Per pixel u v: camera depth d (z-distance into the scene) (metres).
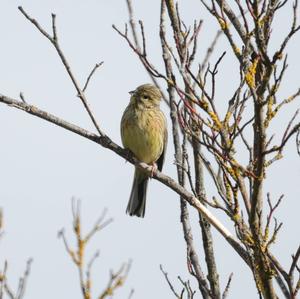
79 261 8.27
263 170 8.31
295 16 7.61
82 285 8.19
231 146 8.40
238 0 8.73
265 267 8.33
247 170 8.45
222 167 8.69
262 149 8.02
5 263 8.45
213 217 10.13
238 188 8.66
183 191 10.60
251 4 7.75
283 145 7.95
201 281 10.38
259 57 8.05
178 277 10.32
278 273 8.57
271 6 8.02
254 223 8.33
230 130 8.73
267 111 8.30
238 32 10.22
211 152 8.65
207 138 8.53
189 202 10.41
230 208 8.83
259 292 8.37
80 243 8.41
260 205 8.43
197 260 11.05
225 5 10.35
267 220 8.50
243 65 8.70
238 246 9.66
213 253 10.96
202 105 8.45
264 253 8.30
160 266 10.60
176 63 8.45
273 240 8.38
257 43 7.70
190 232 11.37
